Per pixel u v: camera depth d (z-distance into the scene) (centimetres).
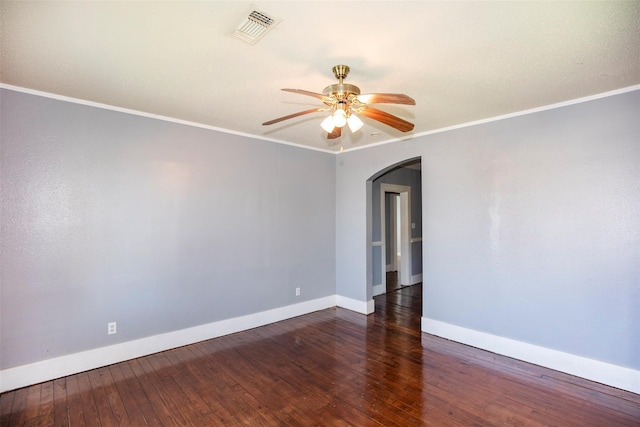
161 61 225
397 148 442
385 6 166
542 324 318
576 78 252
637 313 270
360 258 492
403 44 202
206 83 262
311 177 493
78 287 302
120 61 225
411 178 680
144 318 340
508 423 231
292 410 247
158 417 238
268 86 267
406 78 251
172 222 358
